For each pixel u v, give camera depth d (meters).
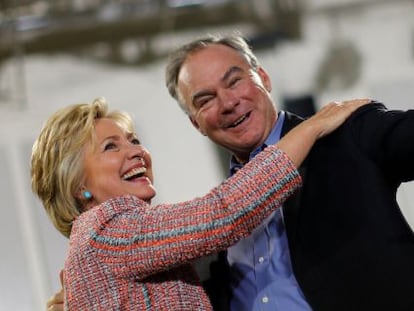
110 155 3.47
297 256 3.39
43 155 3.54
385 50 11.40
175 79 4.09
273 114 3.93
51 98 11.66
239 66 3.90
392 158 3.21
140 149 3.54
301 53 11.57
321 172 3.41
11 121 11.54
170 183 11.27
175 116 11.52
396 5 11.39
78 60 11.70
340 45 11.50
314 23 11.59
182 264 3.21
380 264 3.19
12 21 11.23
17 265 11.06
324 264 3.32
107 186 3.46
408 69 11.36
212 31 11.67
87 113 3.56
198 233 3.08
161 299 3.25
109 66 11.71
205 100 3.92
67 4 11.31
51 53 11.62
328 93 11.49
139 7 11.41
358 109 3.41
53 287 11.08
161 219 3.15
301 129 3.27
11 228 11.25
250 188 3.08
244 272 3.63
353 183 3.30
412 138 3.09
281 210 3.54
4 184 11.38
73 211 3.52
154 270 3.16
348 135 3.36
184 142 11.36
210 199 3.12
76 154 3.49
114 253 3.19
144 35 11.66
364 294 3.22
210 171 11.23
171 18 11.52
